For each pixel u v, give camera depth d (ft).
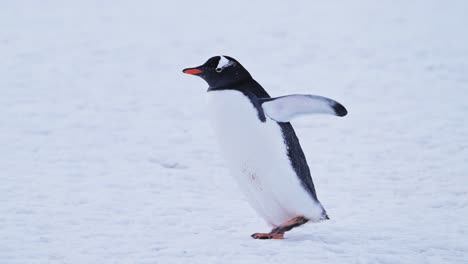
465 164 50.49
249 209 41.37
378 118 64.49
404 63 84.79
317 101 32.17
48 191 43.80
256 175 33.63
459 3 123.03
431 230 36.58
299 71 83.71
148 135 59.82
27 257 31.78
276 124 33.24
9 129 60.23
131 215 39.32
